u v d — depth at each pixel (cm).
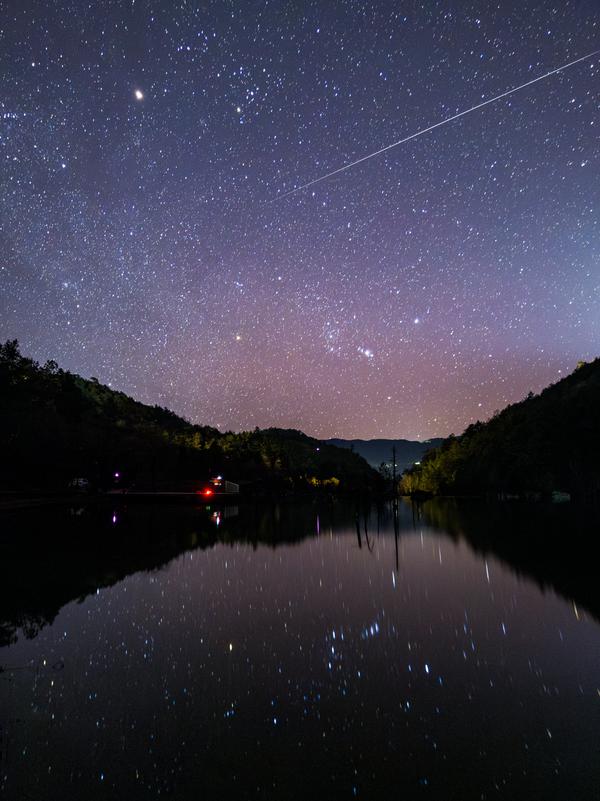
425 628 804
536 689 569
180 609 920
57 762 424
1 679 600
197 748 446
